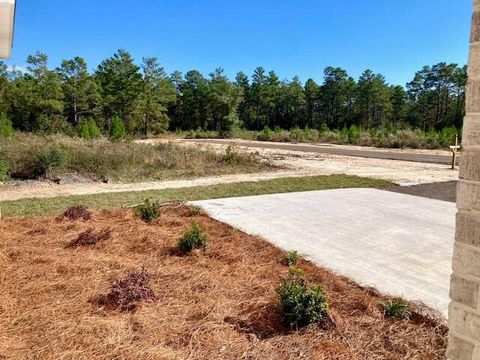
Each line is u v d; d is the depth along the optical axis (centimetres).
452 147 1196
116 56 3625
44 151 933
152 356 209
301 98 5562
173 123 4897
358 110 5319
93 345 218
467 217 112
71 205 626
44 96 3016
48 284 299
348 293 297
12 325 238
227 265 356
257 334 236
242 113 5472
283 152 1836
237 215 569
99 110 3459
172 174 1038
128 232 452
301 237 455
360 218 554
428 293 298
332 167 1257
